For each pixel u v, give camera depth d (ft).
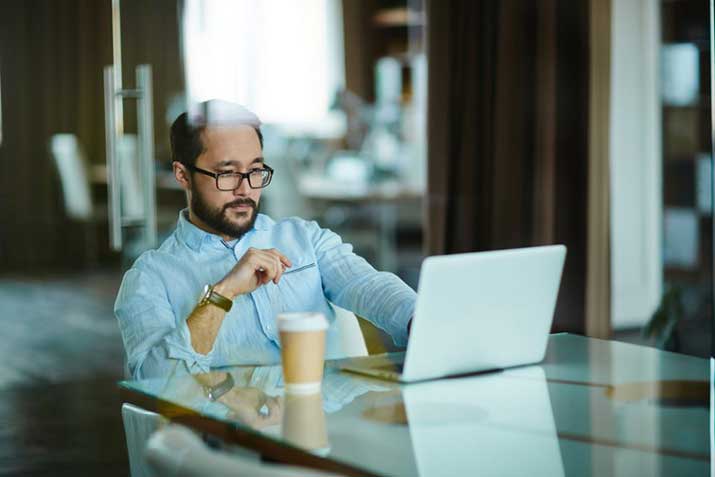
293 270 8.08
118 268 21.49
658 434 5.24
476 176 17.12
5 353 15.72
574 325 16.81
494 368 6.57
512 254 6.24
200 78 18.94
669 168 18.15
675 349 16.43
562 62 16.58
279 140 20.43
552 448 4.98
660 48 17.76
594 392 6.07
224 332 7.60
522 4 16.66
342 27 21.15
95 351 16.10
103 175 21.75
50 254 21.27
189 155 8.05
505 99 16.84
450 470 4.59
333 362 6.72
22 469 11.27
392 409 5.60
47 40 21.81
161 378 6.38
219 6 19.21
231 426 5.25
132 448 6.75
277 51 20.10
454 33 17.03
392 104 21.79
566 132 16.67
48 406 13.56
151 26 18.60
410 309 7.70
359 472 4.57
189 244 7.93
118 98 15.07
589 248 16.67
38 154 21.71
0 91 21.47
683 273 18.16
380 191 21.53
